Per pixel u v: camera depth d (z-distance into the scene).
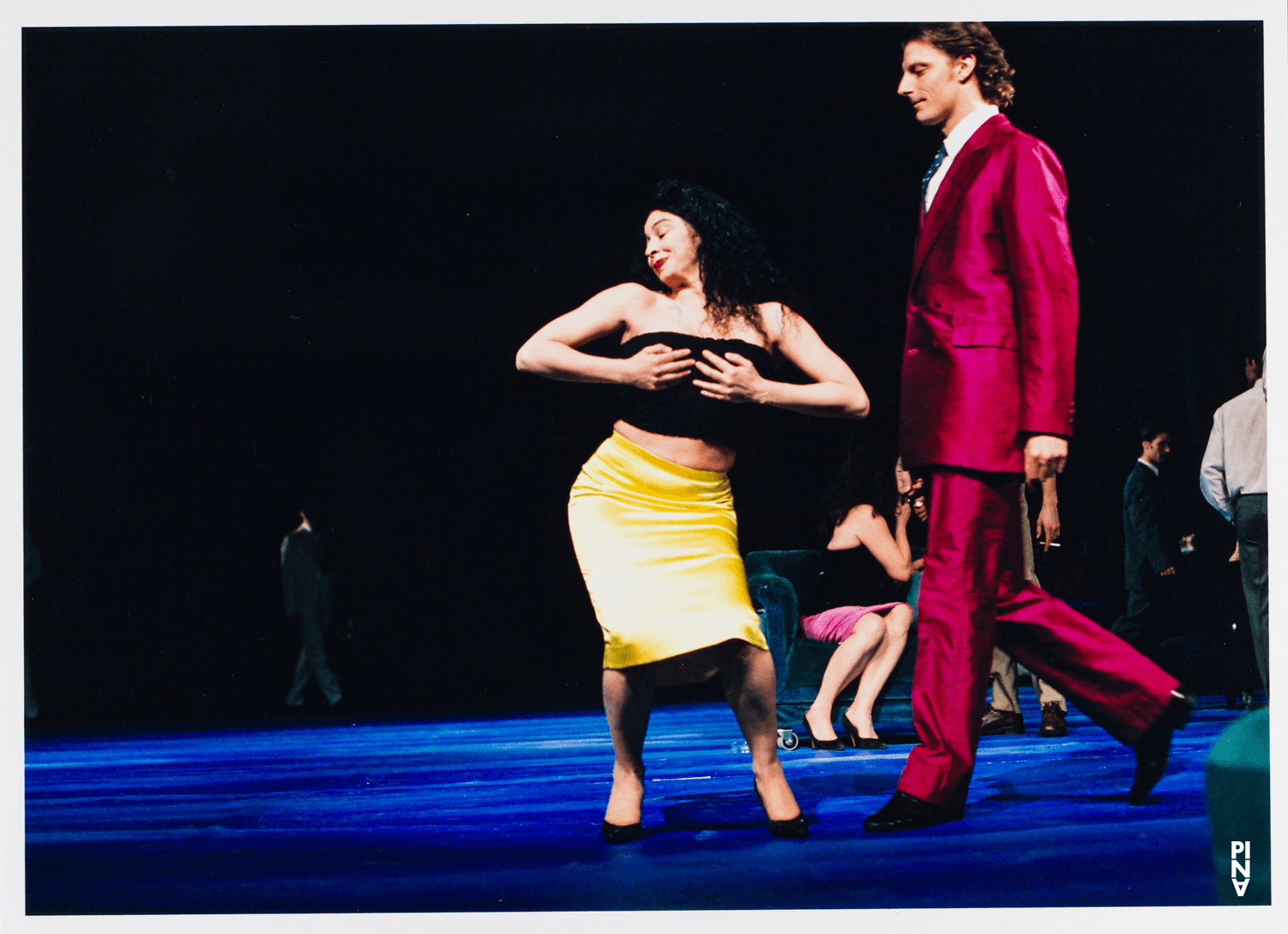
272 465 7.75
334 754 3.69
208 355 6.99
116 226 5.93
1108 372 6.38
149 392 7.16
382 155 5.54
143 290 6.43
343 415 7.67
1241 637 4.16
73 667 7.39
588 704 5.87
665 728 4.15
